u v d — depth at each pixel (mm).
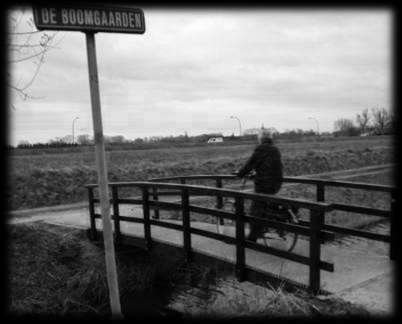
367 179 18531
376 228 9258
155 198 8516
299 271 4785
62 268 7125
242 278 5055
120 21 3799
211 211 5461
